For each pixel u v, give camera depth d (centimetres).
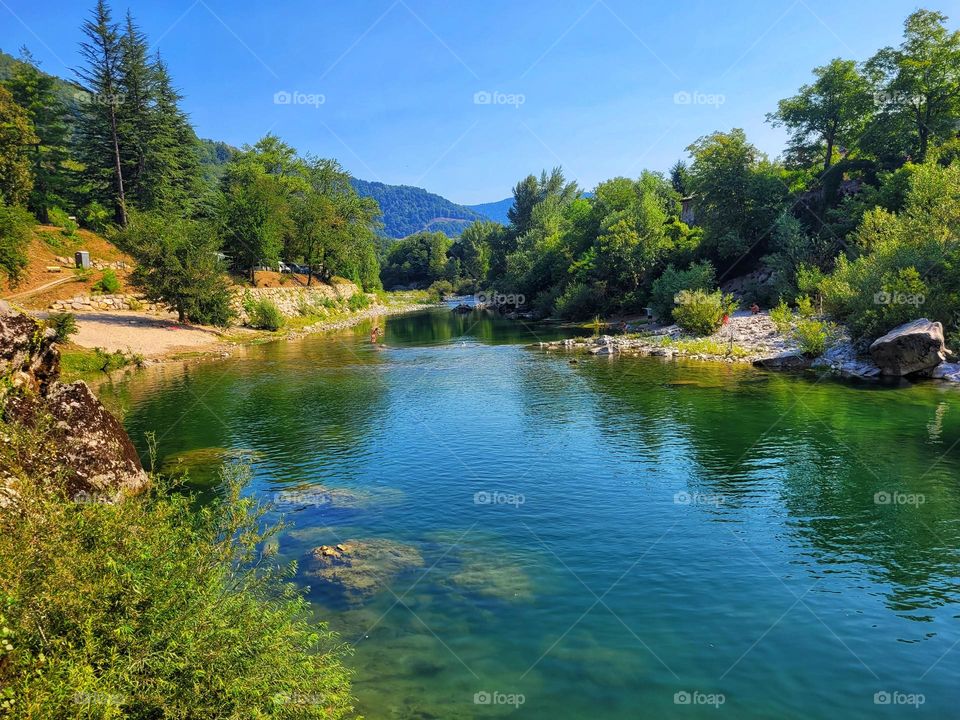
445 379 3662
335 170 12475
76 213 7456
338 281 10594
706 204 7288
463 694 866
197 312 5678
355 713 817
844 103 6869
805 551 1318
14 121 5894
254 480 1847
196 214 8894
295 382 3603
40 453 868
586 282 8225
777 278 6031
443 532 1465
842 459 1914
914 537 1365
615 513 1566
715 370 3684
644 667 929
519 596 1159
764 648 973
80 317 4878
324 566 1248
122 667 571
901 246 3669
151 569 690
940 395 2747
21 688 503
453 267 18375
